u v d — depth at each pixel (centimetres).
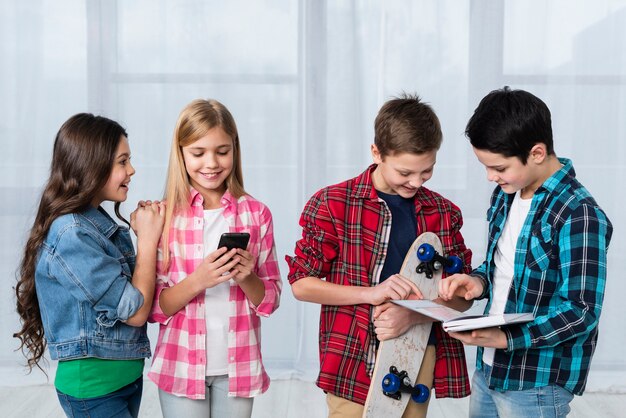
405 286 155
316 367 330
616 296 326
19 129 322
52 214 162
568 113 320
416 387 160
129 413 170
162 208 174
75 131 165
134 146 322
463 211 325
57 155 166
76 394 161
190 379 168
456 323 138
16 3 318
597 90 319
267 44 320
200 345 169
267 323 329
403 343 159
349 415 160
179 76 320
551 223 147
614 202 323
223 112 173
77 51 320
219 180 173
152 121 321
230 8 318
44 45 319
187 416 170
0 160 323
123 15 318
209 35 319
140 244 169
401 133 151
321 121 323
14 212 325
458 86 320
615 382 317
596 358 327
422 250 161
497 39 318
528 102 146
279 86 321
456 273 168
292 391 310
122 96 321
